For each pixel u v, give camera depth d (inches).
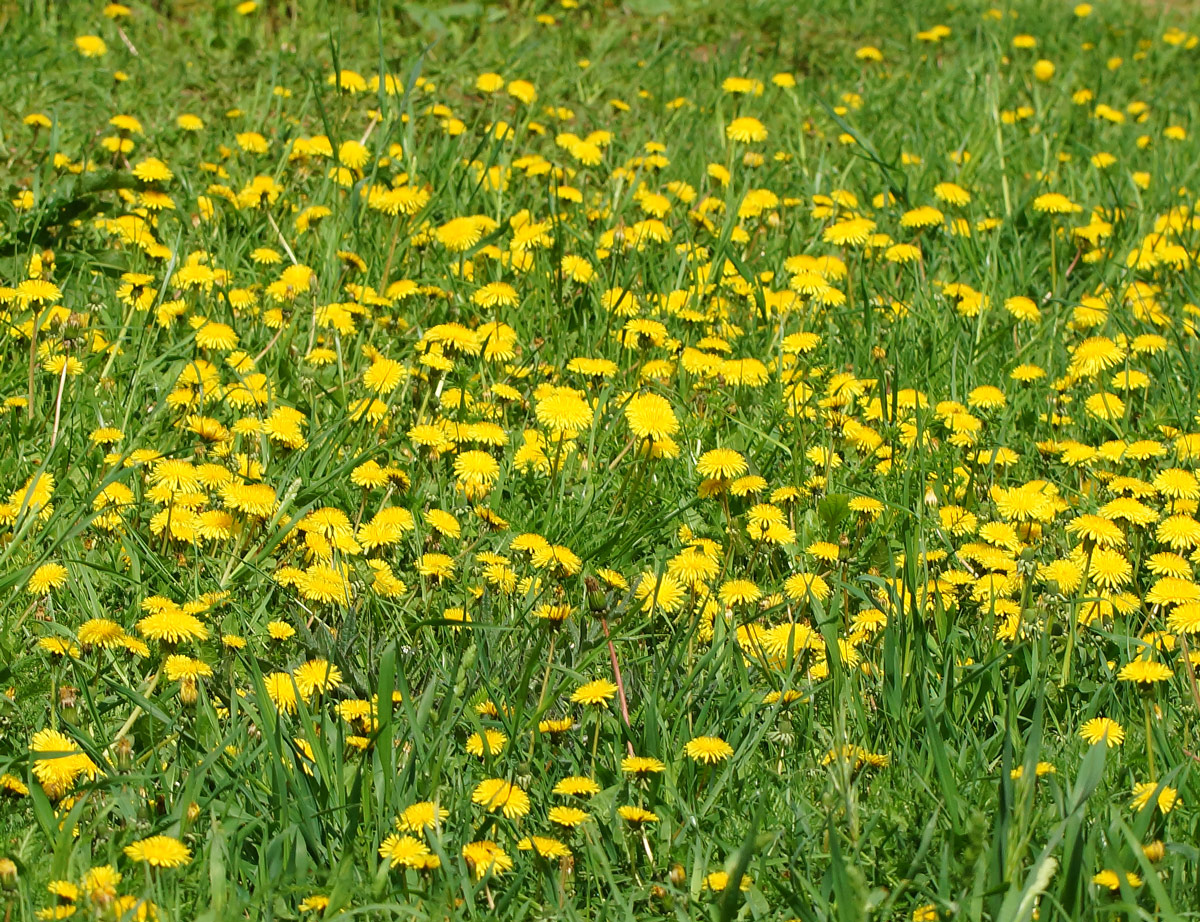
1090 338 178.7
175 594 123.2
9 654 112.1
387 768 98.7
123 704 109.0
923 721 110.2
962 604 128.0
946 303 185.6
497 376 164.2
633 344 164.4
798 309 180.9
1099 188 231.5
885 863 97.2
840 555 133.3
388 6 293.7
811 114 259.8
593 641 117.4
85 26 269.3
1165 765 104.9
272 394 153.2
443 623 112.1
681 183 211.9
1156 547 139.9
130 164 212.2
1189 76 323.3
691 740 105.6
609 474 146.7
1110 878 89.7
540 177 213.9
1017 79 292.4
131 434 148.9
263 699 100.3
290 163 212.8
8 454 141.6
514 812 95.5
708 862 97.3
